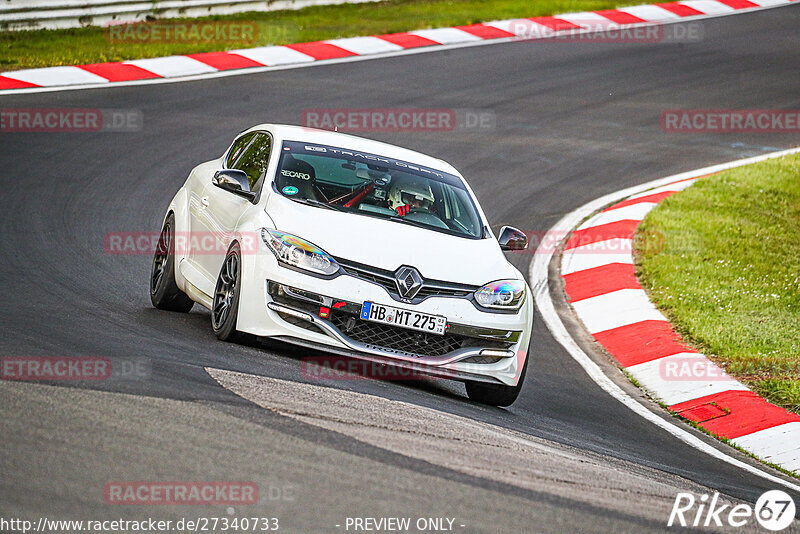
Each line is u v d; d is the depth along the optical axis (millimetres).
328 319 22453
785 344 33094
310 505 13359
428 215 25594
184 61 61344
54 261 32156
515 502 14875
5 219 36094
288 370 21406
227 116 53125
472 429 19391
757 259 41500
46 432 14820
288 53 65375
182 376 19141
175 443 15016
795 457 25422
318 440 16156
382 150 28047
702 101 65562
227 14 71750
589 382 29656
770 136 60438
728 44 77812
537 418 23891
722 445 25859
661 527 15352
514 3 85625
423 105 59062
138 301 29234
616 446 22594
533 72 67750
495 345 23656
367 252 23031
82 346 21125
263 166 26141
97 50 61312
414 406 20328
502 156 53531
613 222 45781
